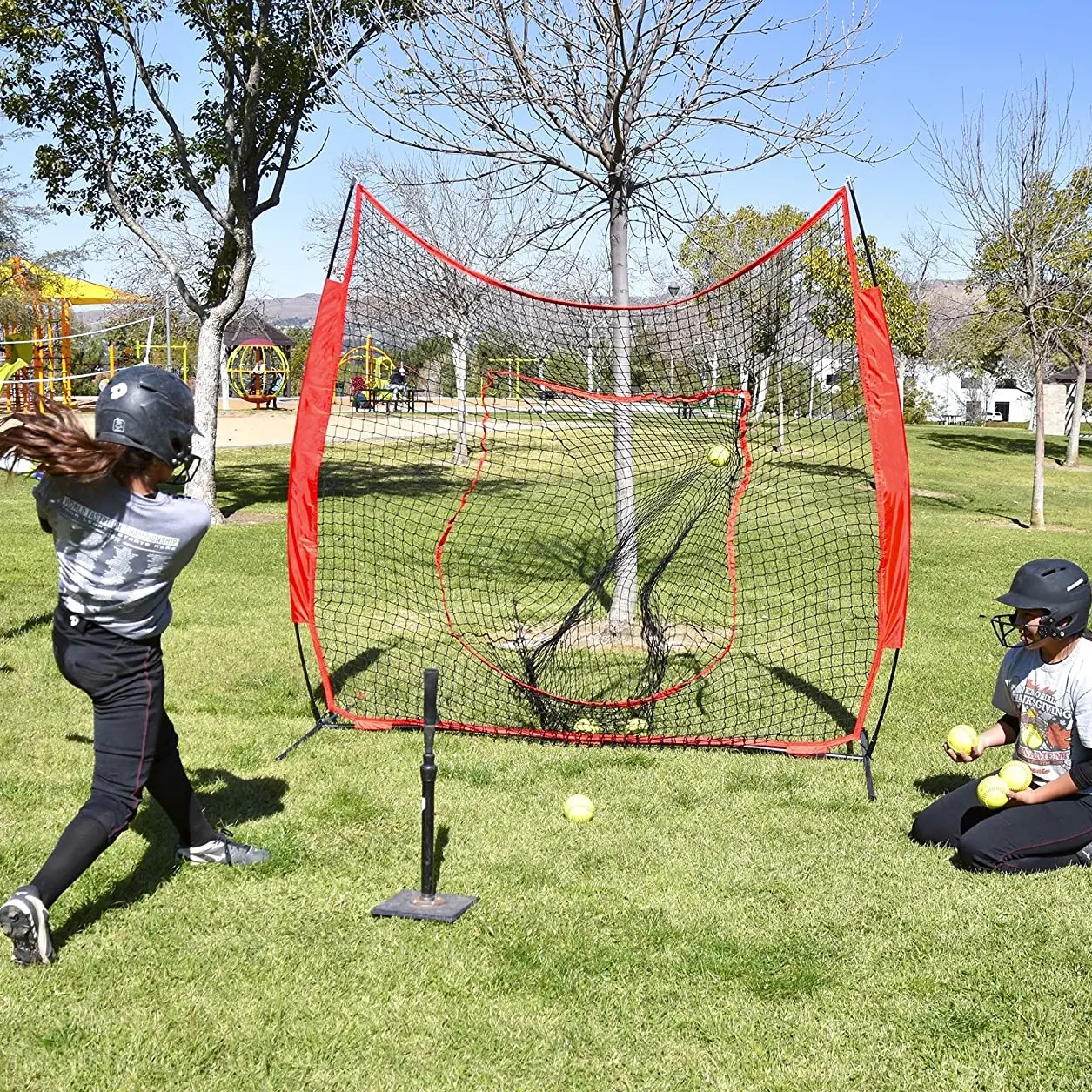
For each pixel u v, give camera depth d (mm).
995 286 20250
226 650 8914
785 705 7734
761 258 7023
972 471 28891
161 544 4113
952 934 4367
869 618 10711
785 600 11352
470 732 7066
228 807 5613
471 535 14297
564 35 9016
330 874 4863
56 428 3922
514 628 9891
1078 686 4871
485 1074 3453
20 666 8125
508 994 3918
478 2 8836
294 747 6633
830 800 5938
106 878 4703
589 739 6934
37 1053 3500
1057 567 4926
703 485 8695
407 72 9117
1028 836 4910
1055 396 55125
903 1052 3594
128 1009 3752
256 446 29359
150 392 4125
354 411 10047
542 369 9742
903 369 42875
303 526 7027
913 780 6289
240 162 15641
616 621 9281
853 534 15047
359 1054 3547
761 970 4086
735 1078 3447
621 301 9422
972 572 13625
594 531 13016
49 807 5539
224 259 16312
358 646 9180
